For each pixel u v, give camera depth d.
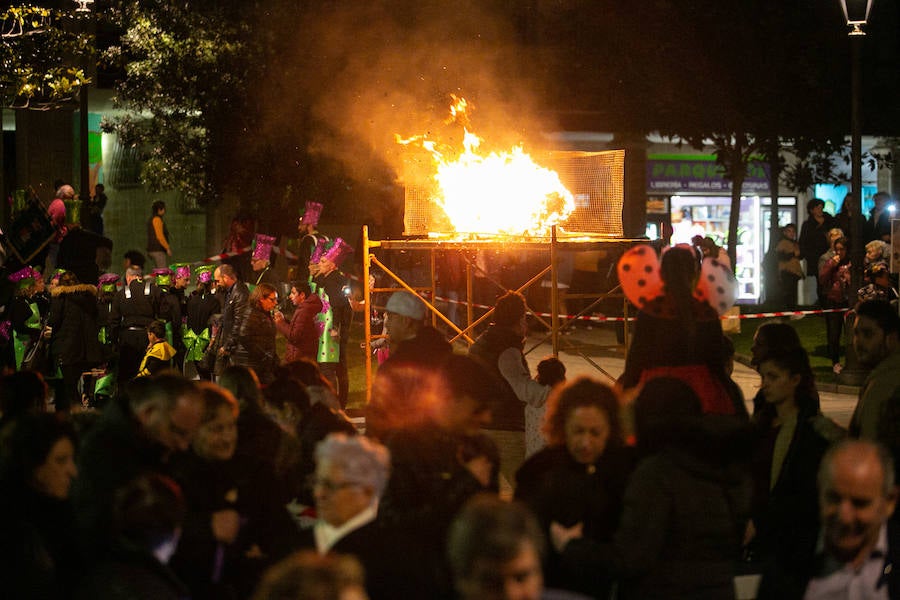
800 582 5.02
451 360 5.54
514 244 12.68
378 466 4.89
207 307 17.39
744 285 31.31
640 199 29.95
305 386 7.41
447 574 4.76
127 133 25.66
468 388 5.41
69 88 17.09
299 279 18.00
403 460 5.22
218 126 24.53
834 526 4.63
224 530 5.47
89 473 5.32
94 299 15.38
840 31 25.50
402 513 5.12
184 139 25.06
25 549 4.91
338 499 4.85
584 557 5.00
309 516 6.53
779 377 6.38
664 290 7.14
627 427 5.48
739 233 31.14
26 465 5.10
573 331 23.88
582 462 5.45
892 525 5.28
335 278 14.41
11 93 16.53
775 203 27.17
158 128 25.36
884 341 6.99
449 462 5.23
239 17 24.47
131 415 5.68
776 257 27.27
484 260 21.45
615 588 5.32
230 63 24.11
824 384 16.75
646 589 5.04
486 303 22.02
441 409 5.41
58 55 17.47
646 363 7.21
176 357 17.39
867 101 29.97
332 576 3.24
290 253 24.73
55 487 5.16
